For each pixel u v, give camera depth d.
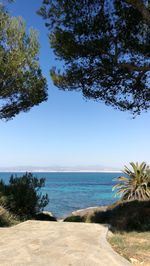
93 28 12.07
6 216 14.52
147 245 8.59
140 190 25.41
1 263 6.66
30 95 16.12
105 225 11.23
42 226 10.92
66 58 12.67
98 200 53.84
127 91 13.30
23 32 14.52
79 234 9.48
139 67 12.09
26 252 7.46
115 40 12.14
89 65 12.55
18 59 14.23
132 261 7.25
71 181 157.38
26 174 17.73
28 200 16.66
